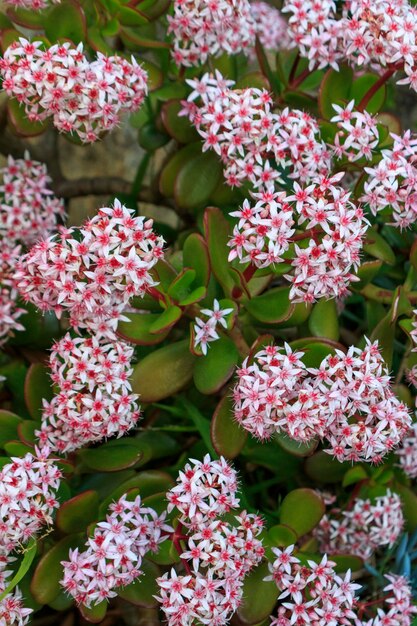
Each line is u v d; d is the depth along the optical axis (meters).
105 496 0.59
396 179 0.58
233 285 0.58
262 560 0.57
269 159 0.62
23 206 0.63
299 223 0.55
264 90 0.58
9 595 0.55
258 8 0.68
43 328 0.63
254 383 0.54
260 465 0.65
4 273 0.61
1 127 0.67
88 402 0.56
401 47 0.57
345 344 0.68
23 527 0.54
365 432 0.55
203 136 0.58
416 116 0.76
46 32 0.59
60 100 0.57
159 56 0.63
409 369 0.60
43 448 0.55
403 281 0.65
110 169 0.76
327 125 0.60
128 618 0.63
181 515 0.56
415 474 0.61
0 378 0.61
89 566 0.54
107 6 0.60
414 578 0.62
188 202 0.61
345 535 0.61
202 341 0.56
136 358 0.62
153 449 0.62
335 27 0.59
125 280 0.55
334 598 0.56
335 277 0.55
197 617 0.54
